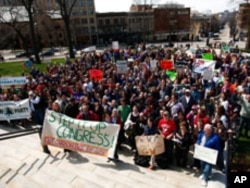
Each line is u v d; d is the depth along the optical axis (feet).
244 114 30.35
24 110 35.50
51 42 235.81
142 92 34.17
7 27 153.07
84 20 257.55
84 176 22.99
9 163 25.27
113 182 22.07
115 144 25.02
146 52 77.46
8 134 29.27
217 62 57.82
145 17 262.47
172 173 23.66
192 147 28.84
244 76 46.88
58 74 54.70
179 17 266.16
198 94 34.81
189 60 61.31
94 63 67.21
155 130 24.86
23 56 167.53
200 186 21.49
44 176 23.02
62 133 26.61
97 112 29.45
